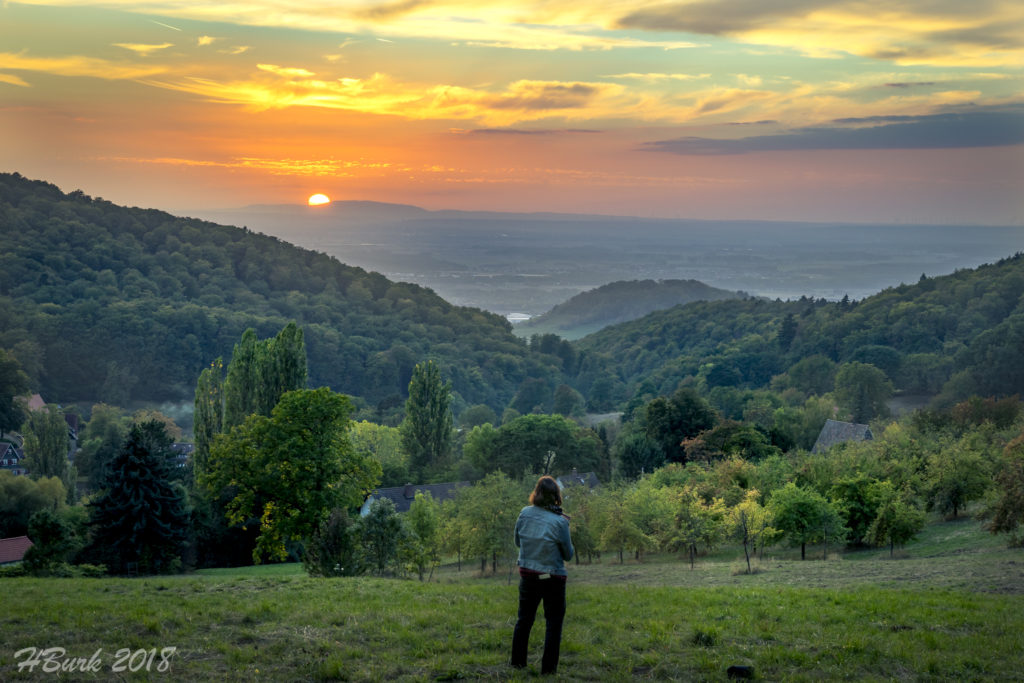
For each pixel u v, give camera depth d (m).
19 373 115.56
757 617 12.36
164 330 198.50
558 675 8.63
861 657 9.70
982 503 44.78
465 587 16.88
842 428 88.19
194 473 61.22
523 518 8.77
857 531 38.88
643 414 96.44
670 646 10.23
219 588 16.53
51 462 79.12
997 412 72.25
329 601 13.87
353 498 33.50
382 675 8.74
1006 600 14.44
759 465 57.34
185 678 8.60
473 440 84.06
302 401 32.62
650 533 41.94
